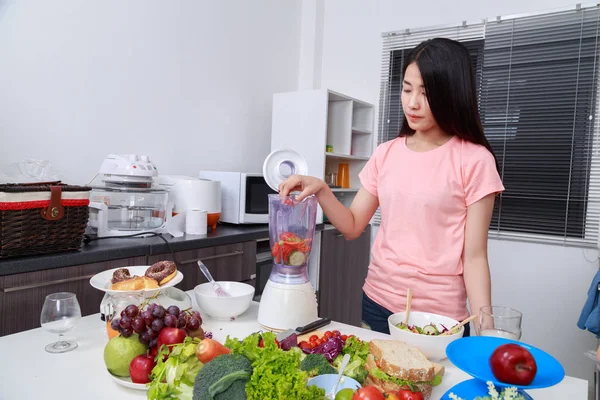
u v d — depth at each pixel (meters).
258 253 2.46
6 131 1.74
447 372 0.92
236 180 2.39
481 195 1.18
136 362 0.78
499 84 2.86
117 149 2.16
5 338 1.01
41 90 1.84
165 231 2.00
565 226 2.68
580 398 0.82
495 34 2.87
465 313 1.27
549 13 2.71
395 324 1.06
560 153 2.69
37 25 1.81
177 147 2.48
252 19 2.94
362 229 1.43
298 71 3.46
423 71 1.14
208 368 0.66
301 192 1.23
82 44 1.98
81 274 1.53
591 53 2.60
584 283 2.63
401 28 3.20
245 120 2.94
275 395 0.60
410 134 1.35
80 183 2.01
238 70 2.86
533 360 0.66
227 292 1.25
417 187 1.25
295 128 2.93
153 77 2.31
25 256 1.41
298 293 1.09
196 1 2.53
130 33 2.18
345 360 0.75
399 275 1.28
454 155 1.22
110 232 1.85
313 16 3.40
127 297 0.99
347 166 3.26
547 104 2.72
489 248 2.88
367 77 3.34
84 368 0.87
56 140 1.91
